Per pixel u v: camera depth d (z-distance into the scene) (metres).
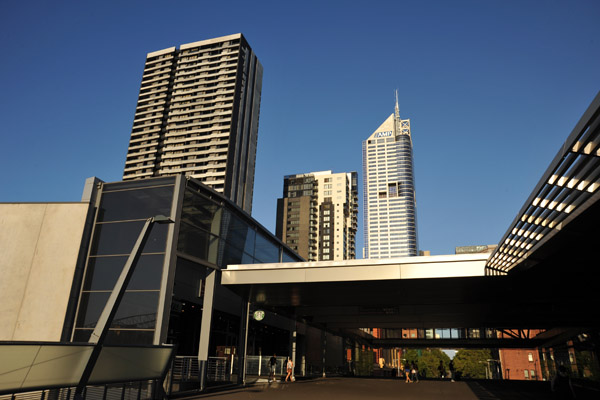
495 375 101.50
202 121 106.69
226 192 98.38
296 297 26.61
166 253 20.64
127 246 21.33
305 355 41.38
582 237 13.31
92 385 11.07
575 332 34.66
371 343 60.88
